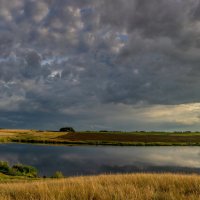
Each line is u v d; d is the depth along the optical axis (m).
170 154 89.69
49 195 9.25
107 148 113.69
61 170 55.66
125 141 139.88
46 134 174.12
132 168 58.59
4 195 9.88
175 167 59.44
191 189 10.09
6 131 194.00
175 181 11.71
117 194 8.85
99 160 73.75
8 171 39.25
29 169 42.03
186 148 115.31
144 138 153.25
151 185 10.79
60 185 11.96
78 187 10.34
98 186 10.38
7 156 80.31
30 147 113.06
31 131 199.38
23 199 9.34
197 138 155.12
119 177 14.20
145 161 71.44
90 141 137.50
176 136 164.25
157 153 93.00
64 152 95.06
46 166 61.97
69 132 190.00
